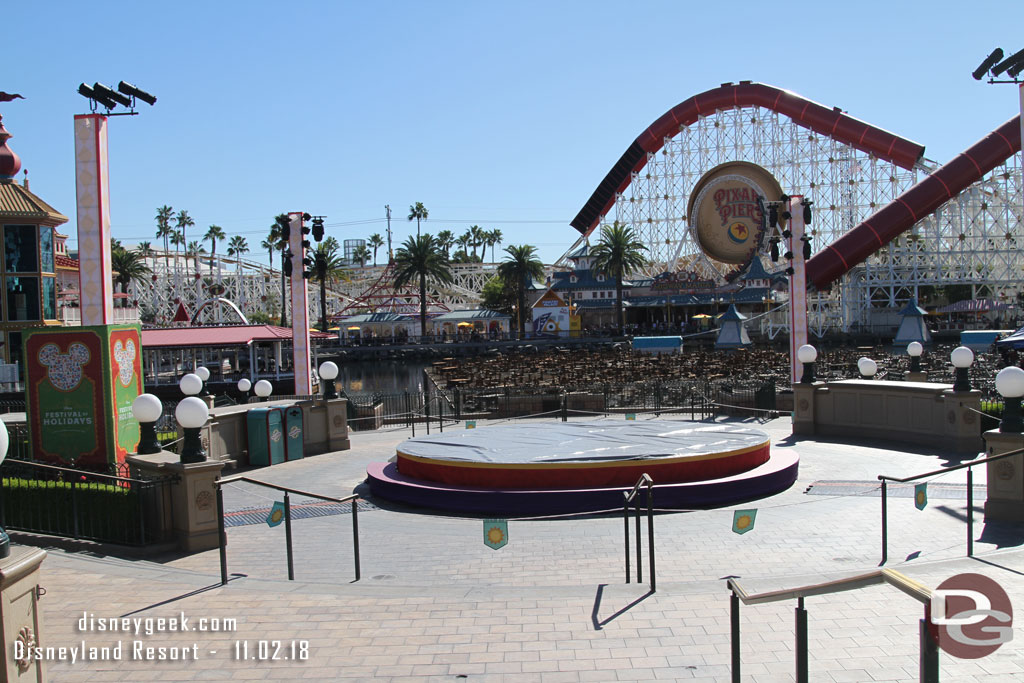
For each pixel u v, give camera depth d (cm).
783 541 1385
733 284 11006
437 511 1814
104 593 1093
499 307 13862
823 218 10338
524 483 1809
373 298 12988
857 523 1490
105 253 2522
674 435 2144
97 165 2488
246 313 14062
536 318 11481
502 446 2050
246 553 1421
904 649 812
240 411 2467
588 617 953
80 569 1219
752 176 10556
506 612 980
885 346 7569
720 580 1102
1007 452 1281
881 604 950
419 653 856
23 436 2322
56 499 1488
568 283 12400
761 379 4169
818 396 2680
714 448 1922
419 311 12788
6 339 5616
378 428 3388
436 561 1345
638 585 1093
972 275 9044
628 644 862
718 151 11000
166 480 1420
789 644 841
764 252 10744
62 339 2041
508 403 3541
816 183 10344
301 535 1570
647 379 4850
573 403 3541
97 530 1464
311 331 7281
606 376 5012
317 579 1248
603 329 11481
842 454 2297
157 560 1364
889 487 1802
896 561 1220
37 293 5656
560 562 1312
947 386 2333
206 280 14125
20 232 5628
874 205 9981
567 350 8844
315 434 2697
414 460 1970
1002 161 8175
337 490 2059
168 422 3089
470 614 976
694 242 11081
